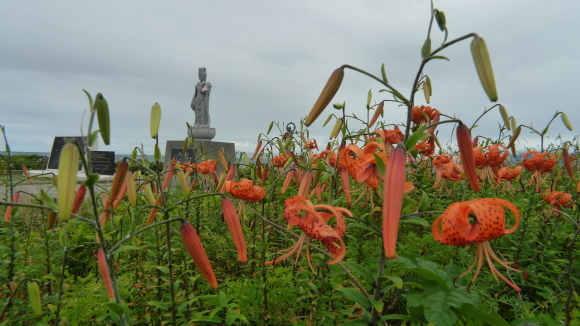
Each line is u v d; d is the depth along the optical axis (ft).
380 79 4.39
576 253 7.35
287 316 6.77
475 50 3.90
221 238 9.75
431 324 4.31
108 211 6.72
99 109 4.03
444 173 9.76
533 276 7.09
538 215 8.95
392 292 6.79
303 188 7.00
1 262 6.54
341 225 4.21
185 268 7.28
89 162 4.05
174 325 5.72
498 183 10.18
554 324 5.13
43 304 6.09
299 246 4.85
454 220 3.88
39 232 10.91
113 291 4.53
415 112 9.27
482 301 6.36
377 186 4.82
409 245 7.88
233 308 6.38
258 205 10.31
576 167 14.17
